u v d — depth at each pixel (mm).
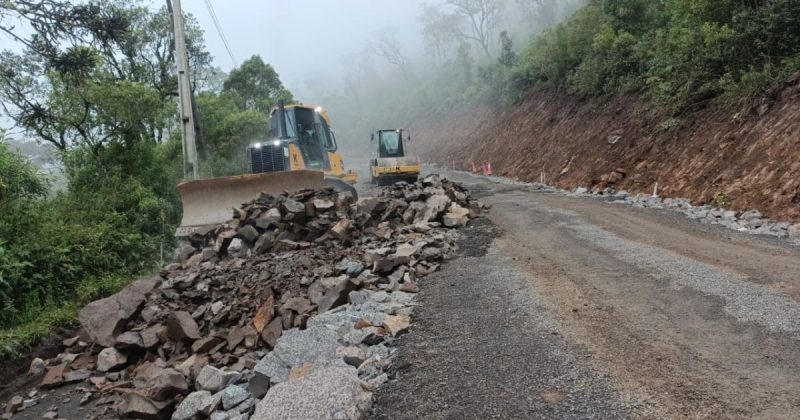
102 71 14656
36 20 9914
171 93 21922
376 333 4598
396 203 10727
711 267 5945
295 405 3195
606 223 9312
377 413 3336
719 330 4148
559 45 23953
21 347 6234
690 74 13750
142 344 5637
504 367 3789
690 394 3160
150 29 20906
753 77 11312
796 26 11086
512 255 7418
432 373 3828
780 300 4684
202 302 6551
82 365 5801
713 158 11383
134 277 9461
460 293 5852
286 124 13383
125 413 4336
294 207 9000
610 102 18531
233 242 8531
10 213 8391
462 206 11875
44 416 4781
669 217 9758
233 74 32438
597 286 5578
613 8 19844
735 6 12406
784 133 9766
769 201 9016
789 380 3254
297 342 4492
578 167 17562
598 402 3148
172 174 14906
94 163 12828
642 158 14297
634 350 3879
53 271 8148
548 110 24562
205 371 4438
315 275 6723
